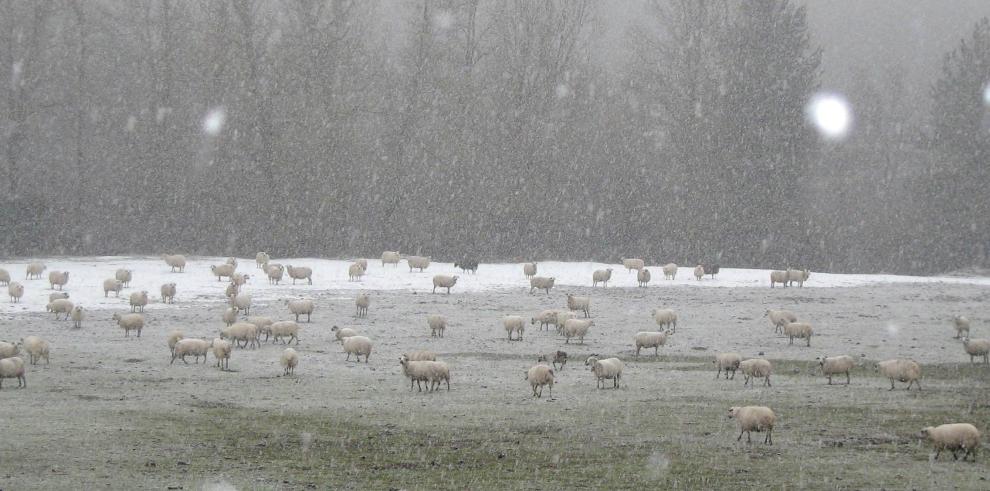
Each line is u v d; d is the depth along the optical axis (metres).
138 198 76.69
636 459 16.47
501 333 38.53
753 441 18.11
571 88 89.25
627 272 63.84
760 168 83.62
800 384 26.45
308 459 16.27
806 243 88.25
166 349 32.25
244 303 42.44
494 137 82.25
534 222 83.00
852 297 52.44
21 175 75.06
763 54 84.56
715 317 44.12
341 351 32.91
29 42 72.12
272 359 30.66
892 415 21.06
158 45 77.00
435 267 63.97
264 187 75.19
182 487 14.02
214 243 76.75
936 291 55.84
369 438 18.19
